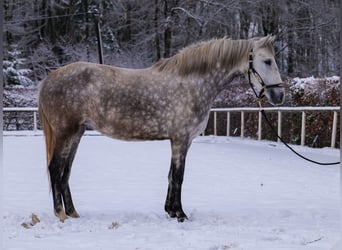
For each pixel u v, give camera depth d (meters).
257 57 6.75
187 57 6.69
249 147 16.75
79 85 6.58
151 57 35.88
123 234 5.64
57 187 6.55
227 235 5.61
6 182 9.52
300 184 9.53
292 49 33.25
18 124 29.42
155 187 9.05
